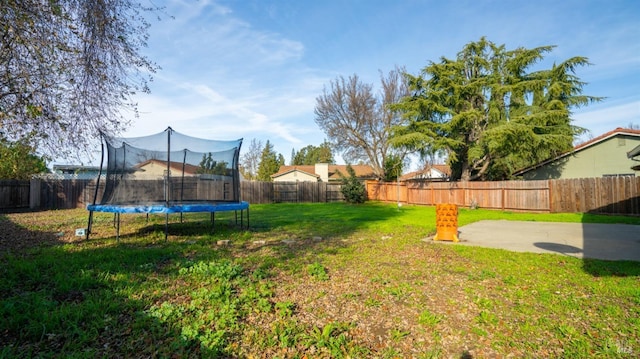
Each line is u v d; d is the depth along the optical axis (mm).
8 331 2535
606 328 2746
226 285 3779
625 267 4617
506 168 20656
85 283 3672
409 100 20625
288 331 2686
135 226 9422
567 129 17328
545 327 2797
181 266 4672
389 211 15438
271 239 7430
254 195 21234
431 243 6777
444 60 19531
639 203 11906
